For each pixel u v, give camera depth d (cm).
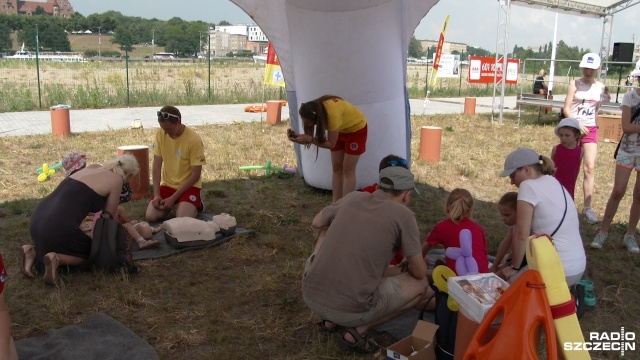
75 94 2000
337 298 365
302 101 782
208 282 498
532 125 1697
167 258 543
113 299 453
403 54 781
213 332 413
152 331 412
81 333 397
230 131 1365
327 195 801
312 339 407
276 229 650
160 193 660
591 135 698
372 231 363
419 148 1105
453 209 416
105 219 492
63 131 1215
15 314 428
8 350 224
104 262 490
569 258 401
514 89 3334
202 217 677
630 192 884
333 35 702
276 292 481
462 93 3112
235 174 911
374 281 365
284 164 952
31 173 880
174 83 3047
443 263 425
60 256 475
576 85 698
